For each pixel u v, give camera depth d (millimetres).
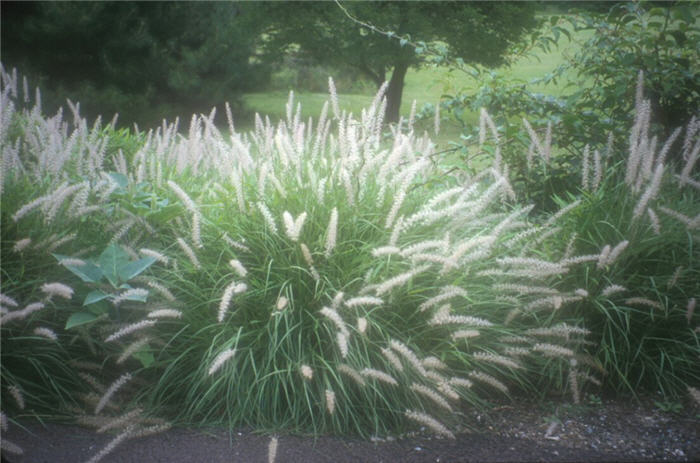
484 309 3914
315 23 17344
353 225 3883
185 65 16938
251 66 18156
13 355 3566
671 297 4008
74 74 15805
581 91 5613
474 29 15547
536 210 5469
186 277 3916
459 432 3516
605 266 3693
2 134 4270
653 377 4000
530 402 3848
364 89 24781
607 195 4324
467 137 5609
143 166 4738
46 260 3799
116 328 3691
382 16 15516
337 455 3256
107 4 15234
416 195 4258
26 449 3186
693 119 4117
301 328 3631
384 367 3588
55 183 4043
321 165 4230
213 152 5109
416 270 3391
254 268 3809
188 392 3660
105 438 3346
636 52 5703
